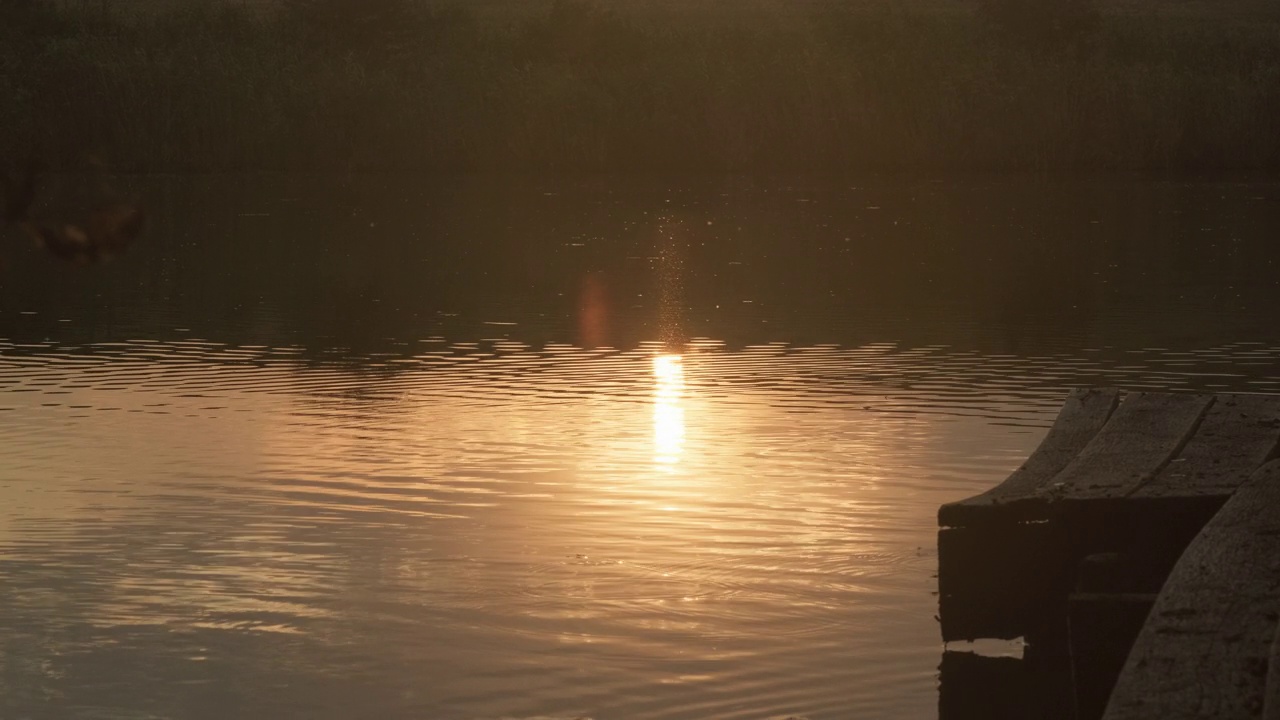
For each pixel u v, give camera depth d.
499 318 16.38
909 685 5.88
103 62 37.12
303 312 16.98
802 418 10.82
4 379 12.69
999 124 37.03
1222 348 13.80
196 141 37.25
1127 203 29.53
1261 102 36.69
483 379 12.61
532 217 28.31
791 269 20.67
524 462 9.52
